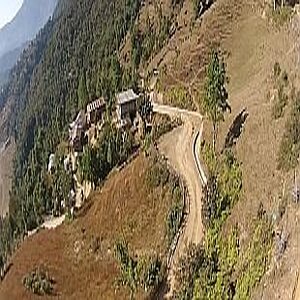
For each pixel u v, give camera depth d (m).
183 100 146.50
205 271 82.81
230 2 153.12
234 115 110.31
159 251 100.62
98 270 109.56
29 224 156.75
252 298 68.19
